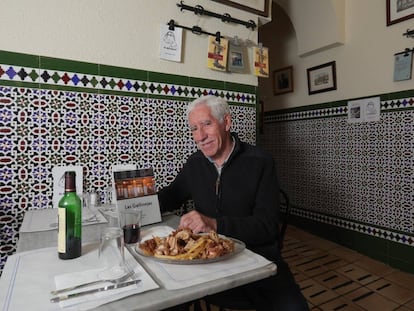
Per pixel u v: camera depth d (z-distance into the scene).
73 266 0.71
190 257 0.73
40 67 1.33
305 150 3.10
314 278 2.08
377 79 2.39
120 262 0.72
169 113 1.69
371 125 2.45
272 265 0.72
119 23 1.52
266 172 1.27
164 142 1.67
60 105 1.38
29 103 1.31
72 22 1.40
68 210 0.76
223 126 1.31
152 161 1.64
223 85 1.90
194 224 0.95
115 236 0.76
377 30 2.38
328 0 2.54
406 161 2.21
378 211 2.41
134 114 1.58
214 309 1.68
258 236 1.08
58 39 1.37
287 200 1.51
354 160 2.60
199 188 1.35
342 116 2.69
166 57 1.65
